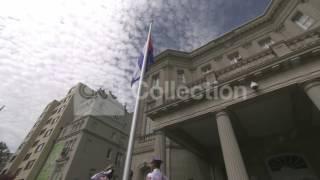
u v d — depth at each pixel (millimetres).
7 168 40719
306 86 7449
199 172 12156
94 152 33844
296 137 11047
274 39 15703
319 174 9656
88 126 34906
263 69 8484
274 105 9398
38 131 44438
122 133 41156
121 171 37156
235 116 10078
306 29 13422
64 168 29938
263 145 11891
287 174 10508
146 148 14266
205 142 12844
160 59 20344
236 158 7500
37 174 34219
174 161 12570
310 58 7801
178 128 11062
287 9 15281
